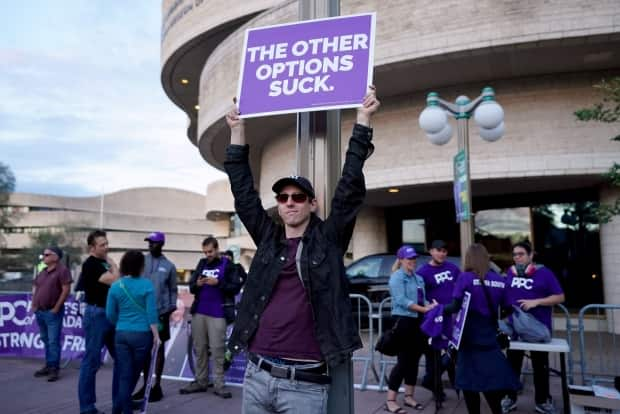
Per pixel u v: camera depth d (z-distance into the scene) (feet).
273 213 59.21
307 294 8.06
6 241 229.25
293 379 7.91
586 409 15.10
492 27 35.88
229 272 21.42
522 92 40.06
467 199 21.12
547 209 46.88
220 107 49.16
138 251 16.88
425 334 18.88
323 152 10.44
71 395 21.20
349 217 8.57
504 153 39.55
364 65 9.48
